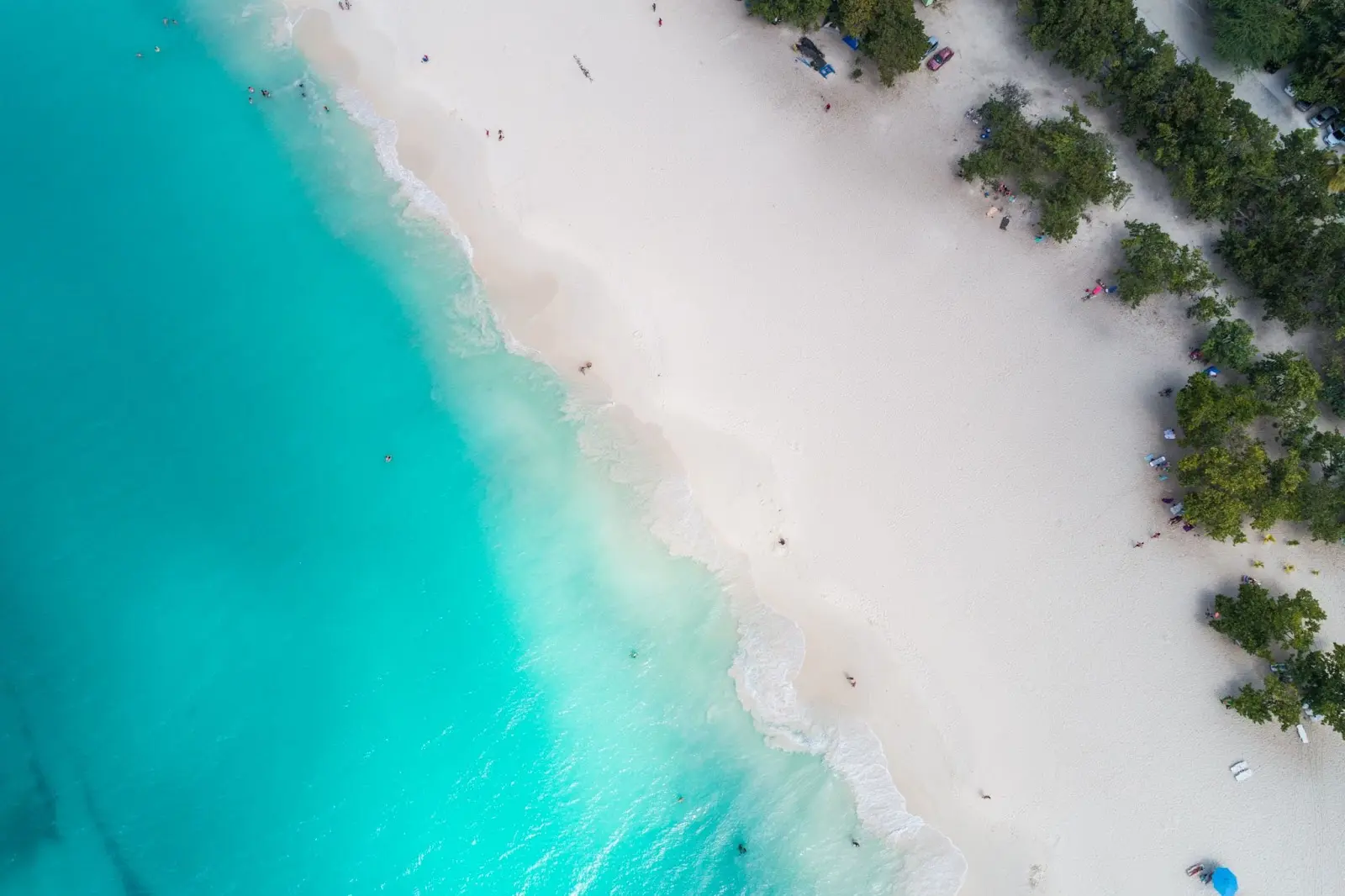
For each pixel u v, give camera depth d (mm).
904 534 47312
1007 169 50562
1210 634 46156
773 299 50500
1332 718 43031
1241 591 44969
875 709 45062
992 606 46500
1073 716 45188
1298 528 47000
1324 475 46031
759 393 49125
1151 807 44156
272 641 46969
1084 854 43594
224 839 44344
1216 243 50125
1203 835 43906
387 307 51406
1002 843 43594
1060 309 50312
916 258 51156
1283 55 50062
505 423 49469
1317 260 46875
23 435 49188
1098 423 48719
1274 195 47719
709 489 47875
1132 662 45781
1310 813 44031
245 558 48031
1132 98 49625
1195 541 47156
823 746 44438
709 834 44188
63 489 48625
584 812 44875
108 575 47500
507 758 45656
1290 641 44094
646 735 45562
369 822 44844
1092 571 46875
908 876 42938
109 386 50312
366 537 48406
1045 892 43188
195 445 49688
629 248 51219
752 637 45875
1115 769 44562
